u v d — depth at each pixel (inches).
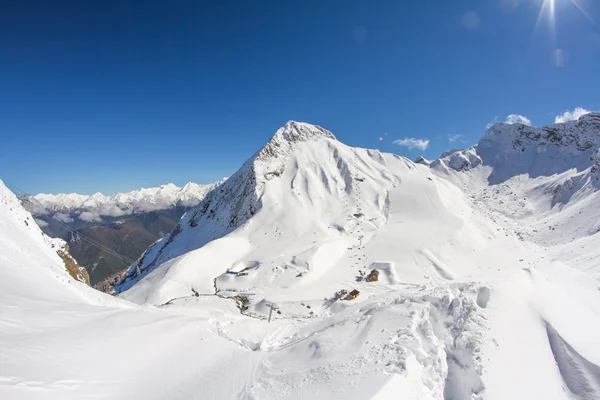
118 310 845.2
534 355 557.9
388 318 697.6
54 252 1434.5
